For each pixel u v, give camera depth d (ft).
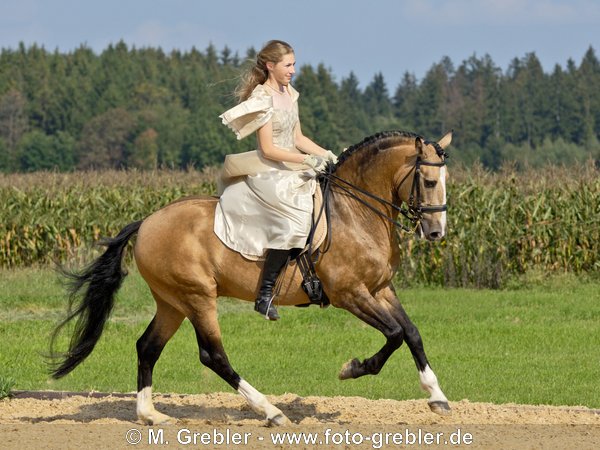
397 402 37.29
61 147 340.59
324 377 44.70
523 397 40.11
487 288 76.95
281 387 42.45
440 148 32.14
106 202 91.30
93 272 34.55
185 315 34.65
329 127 338.95
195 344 53.26
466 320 61.46
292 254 32.68
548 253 79.10
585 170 82.64
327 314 63.46
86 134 340.59
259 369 46.52
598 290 73.51
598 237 78.54
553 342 53.57
